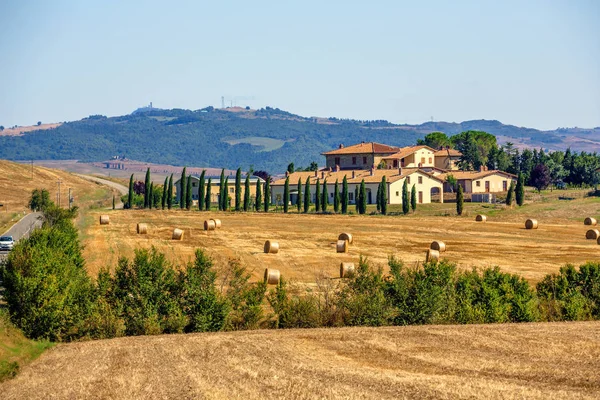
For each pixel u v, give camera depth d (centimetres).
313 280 16912
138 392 8612
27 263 12375
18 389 8812
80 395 8544
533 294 13712
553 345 10762
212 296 12656
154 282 12688
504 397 8331
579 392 8488
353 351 10519
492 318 12988
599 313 13538
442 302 12975
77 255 16300
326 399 8300
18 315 12031
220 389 8656
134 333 12350
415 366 9700
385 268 18600
